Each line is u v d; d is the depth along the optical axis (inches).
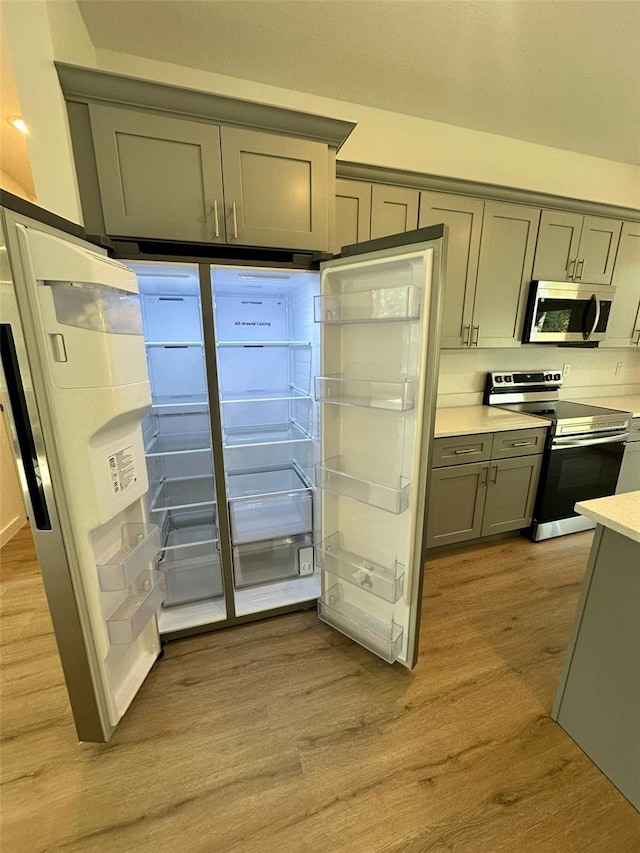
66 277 39.3
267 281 68.5
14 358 36.1
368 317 57.6
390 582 60.1
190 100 53.9
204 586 78.7
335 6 56.9
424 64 70.7
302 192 62.7
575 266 101.7
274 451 91.8
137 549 54.2
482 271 92.3
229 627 72.8
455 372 111.9
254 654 66.7
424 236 47.1
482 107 85.0
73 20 55.9
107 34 62.6
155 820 43.3
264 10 57.9
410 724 54.2
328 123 61.0
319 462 72.3
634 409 109.8
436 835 41.8
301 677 62.0
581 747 50.7
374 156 87.4
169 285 67.7
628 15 58.8
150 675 62.5
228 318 81.6
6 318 35.3
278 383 89.6
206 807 44.5
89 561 45.9
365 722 54.5
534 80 75.2
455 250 88.3
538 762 49.1
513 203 90.7
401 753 50.3
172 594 76.8
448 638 70.4
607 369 132.5
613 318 111.1
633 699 43.6
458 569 91.4
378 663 64.8
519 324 100.7
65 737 52.6
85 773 48.1
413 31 62.2
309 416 77.9
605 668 46.6
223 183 58.4
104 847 41.1
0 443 102.3
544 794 45.6
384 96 80.8
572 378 127.8
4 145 86.8
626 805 44.4
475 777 47.4
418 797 45.3
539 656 66.5
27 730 53.7
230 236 60.2
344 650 67.6
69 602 44.3
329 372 65.3
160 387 78.2
